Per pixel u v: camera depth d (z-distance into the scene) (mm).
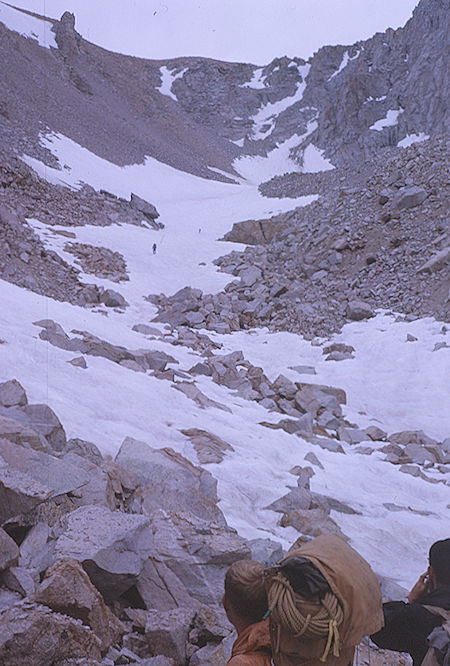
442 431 16875
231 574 2305
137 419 10945
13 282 24844
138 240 40312
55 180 48438
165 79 168250
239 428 12555
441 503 11188
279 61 177625
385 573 7539
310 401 17344
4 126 61500
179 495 6527
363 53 140500
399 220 33500
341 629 2055
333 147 135375
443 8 122438
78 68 122562
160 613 4168
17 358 11883
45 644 3066
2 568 3717
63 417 9328
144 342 20625
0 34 101250
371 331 24938
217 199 59312
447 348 22016
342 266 32062
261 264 34938
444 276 27281
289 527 8258
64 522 4539
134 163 80750
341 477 11305
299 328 26359
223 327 26000
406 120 120750
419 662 2545
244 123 157250
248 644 2201
